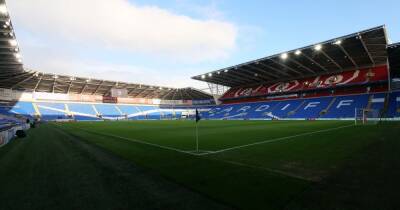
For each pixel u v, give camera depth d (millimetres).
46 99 53719
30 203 4031
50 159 7812
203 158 7723
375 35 26188
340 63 40094
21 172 6109
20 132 15328
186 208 3686
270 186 4648
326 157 7398
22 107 48781
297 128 19938
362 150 8375
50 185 5000
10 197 4328
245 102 57781
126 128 24422
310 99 45344
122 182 5125
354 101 38094
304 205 3693
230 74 50031
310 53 34156
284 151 8758
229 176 5426
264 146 10180
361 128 18000
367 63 39969
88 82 51938
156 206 3781
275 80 55219
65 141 12984
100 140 13438
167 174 5707
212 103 69312
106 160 7566
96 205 3875
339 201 3818
